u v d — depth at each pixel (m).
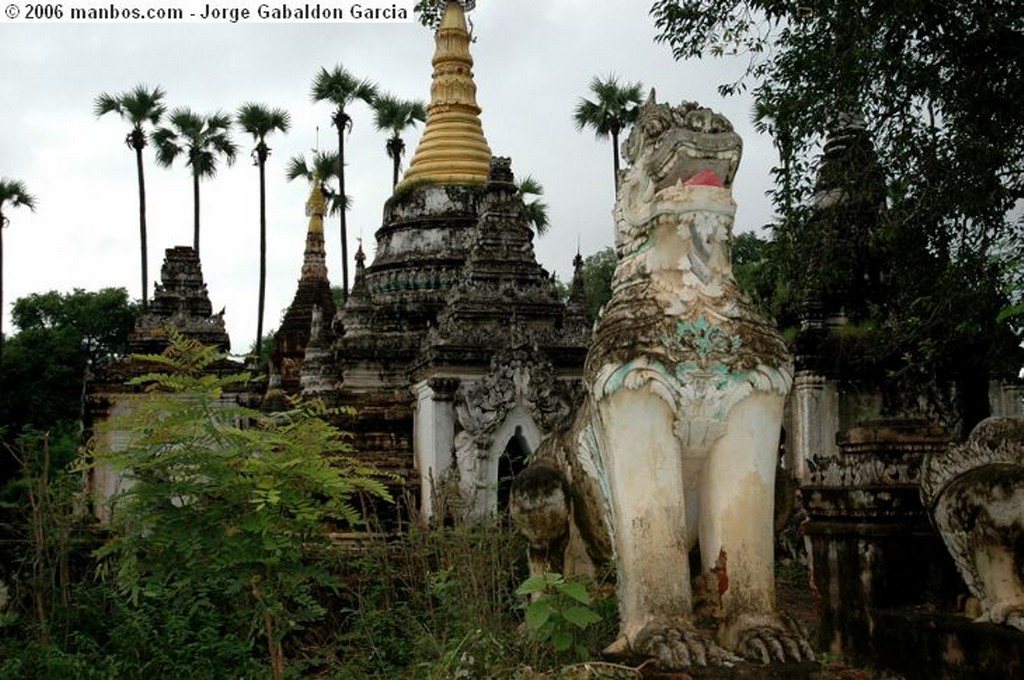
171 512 7.34
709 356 7.01
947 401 17.42
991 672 6.88
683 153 7.15
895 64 13.80
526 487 7.99
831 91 14.27
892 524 8.36
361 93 47.72
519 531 8.23
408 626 9.20
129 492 7.37
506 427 18.41
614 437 6.99
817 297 19.08
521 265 20.47
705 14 15.09
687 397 6.95
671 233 7.17
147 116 47.97
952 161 13.80
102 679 8.23
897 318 17.17
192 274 20.55
